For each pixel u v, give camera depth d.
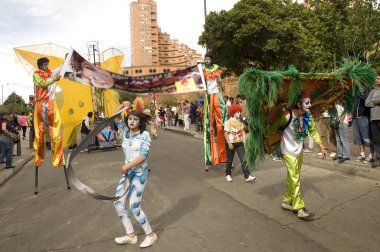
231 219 4.93
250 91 4.59
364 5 15.59
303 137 4.84
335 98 5.66
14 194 7.45
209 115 8.04
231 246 4.06
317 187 6.33
